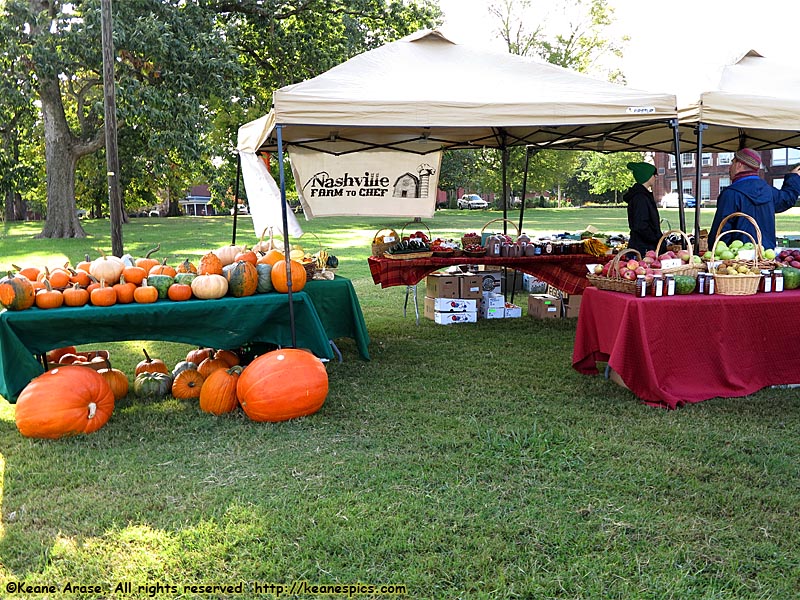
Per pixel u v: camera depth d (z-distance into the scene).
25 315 4.42
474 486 3.57
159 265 5.11
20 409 4.29
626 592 2.66
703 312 4.89
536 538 3.04
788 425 4.44
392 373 5.80
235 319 4.89
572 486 3.57
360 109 4.89
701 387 5.00
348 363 6.16
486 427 4.45
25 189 23.09
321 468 3.81
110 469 3.85
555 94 5.27
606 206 56.09
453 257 7.90
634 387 4.97
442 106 4.99
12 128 22.97
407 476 3.71
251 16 21.89
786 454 3.96
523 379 5.60
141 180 27.56
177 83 18.00
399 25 23.62
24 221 38.97
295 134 7.28
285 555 2.95
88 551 2.98
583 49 35.31
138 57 18.05
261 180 7.90
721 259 5.26
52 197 22.09
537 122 5.13
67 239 21.42
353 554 2.92
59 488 3.60
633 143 8.94
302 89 4.96
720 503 3.37
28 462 3.95
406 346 6.85
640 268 5.05
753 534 3.06
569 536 3.06
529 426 4.45
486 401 5.00
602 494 3.47
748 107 5.57
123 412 4.83
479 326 7.89
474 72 5.57
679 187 5.42
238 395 4.65
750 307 4.96
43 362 5.06
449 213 40.78
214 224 31.22
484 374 5.77
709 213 34.53
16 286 4.43
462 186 36.34
